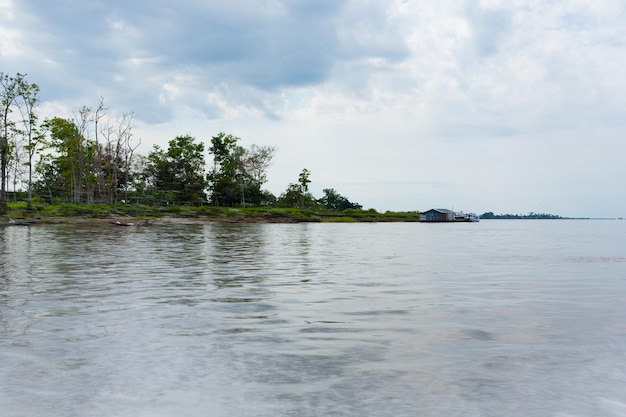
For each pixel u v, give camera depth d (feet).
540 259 50.85
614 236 125.18
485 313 21.43
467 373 13.01
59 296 25.55
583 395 11.37
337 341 16.48
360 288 29.07
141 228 133.08
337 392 11.62
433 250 66.08
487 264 45.11
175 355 14.70
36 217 161.27
